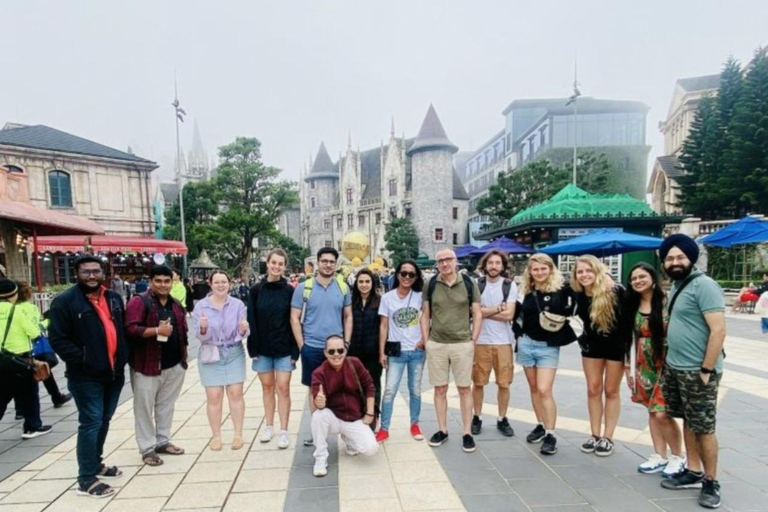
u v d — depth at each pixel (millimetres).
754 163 24359
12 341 4562
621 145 46406
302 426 5047
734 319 12875
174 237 33562
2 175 13984
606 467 3824
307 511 3203
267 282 4473
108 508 3289
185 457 4195
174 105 27359
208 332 4285
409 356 4484
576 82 27484
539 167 32594
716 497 3146
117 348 3727
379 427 4648
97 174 25953
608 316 3861
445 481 3621
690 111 39812
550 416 4121
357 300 4523
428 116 49656
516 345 4543
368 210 56469
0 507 3314
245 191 29828
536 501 3283
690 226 19844
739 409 5203
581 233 14641
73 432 4930
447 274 4355
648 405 3705
